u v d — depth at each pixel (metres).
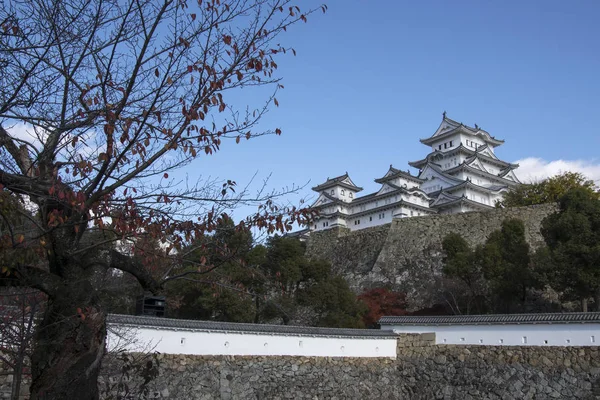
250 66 6.77
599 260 25.05
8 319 9.88
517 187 51.31
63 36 6.43
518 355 20.77
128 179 6.64
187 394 17.75
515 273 28.58
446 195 53.25
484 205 53.38
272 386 19.78
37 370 6.70
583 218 26.55
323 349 21.67
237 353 19.47
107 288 14.70
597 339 19.17
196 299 27.66
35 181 6.42
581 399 18.86
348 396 21.53
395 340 23.84
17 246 6.11
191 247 8.04
